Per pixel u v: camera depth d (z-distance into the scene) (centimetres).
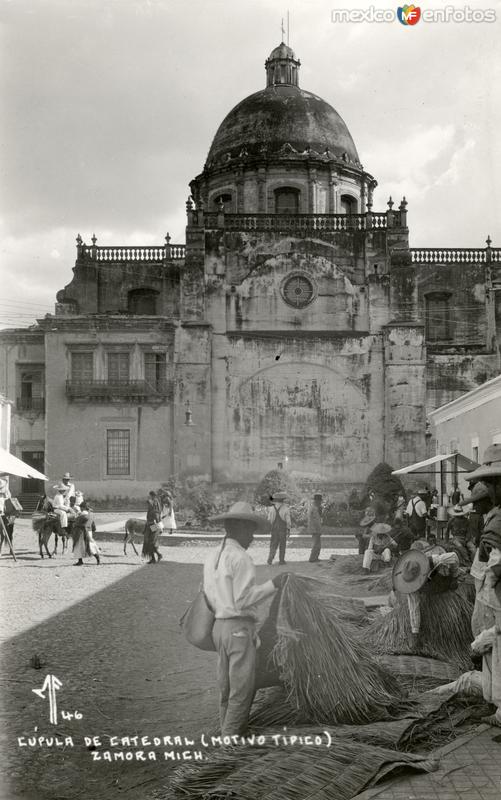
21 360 4391
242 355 4341
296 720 657
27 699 783
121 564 2088
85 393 4188
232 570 629
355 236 4450
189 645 1023
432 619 877
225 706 634
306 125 5038
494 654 647
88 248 4959
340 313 4394
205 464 4184
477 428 2578
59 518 2297
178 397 4219
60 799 561
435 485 3303
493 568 641
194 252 4378
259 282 4400
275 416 4306
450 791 512
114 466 4200
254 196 4916
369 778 534
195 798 539
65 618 1231
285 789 525
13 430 4347
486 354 4359
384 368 4297
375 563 1636
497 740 607
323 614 695
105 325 4231
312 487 4247
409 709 682
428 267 4891
